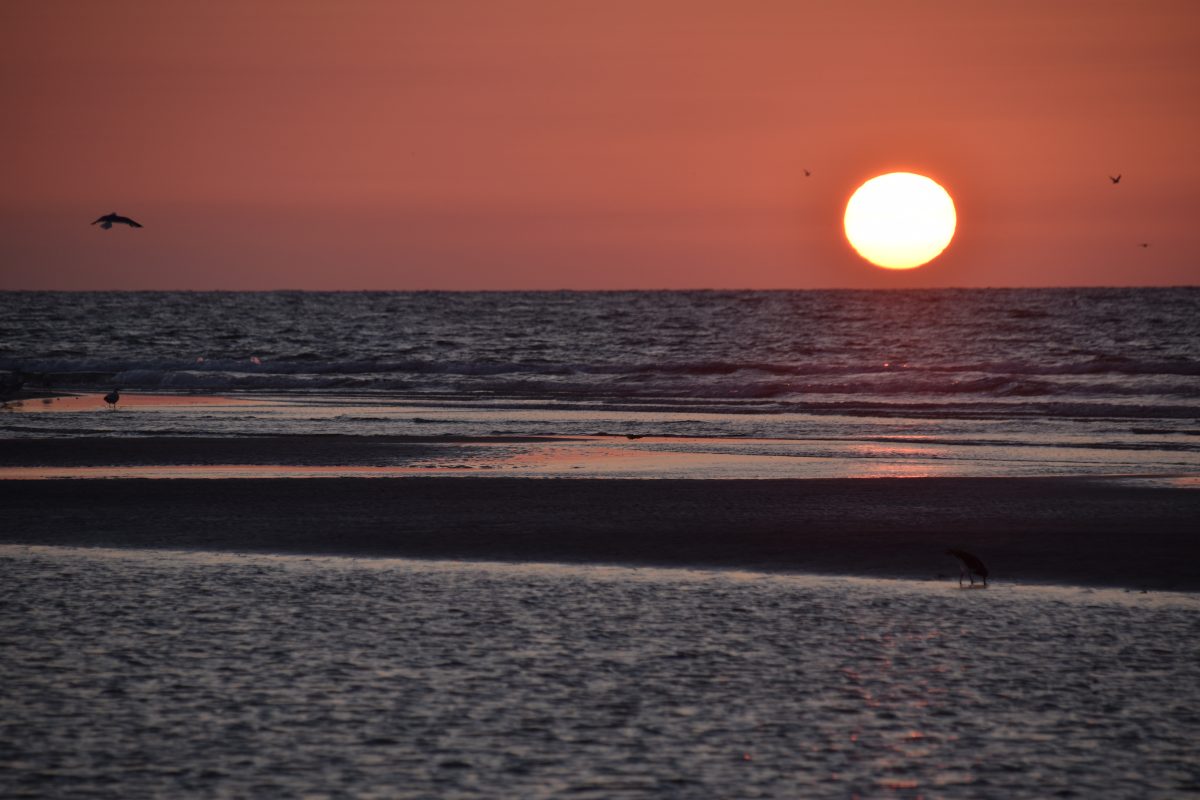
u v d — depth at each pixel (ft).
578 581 170.60
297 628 141.18
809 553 191.93
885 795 92.12
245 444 350.23
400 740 103.19
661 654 130.21
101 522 220.64
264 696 114.93
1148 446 352.28
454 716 109.40
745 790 92.84
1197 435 385.70
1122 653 131.54
